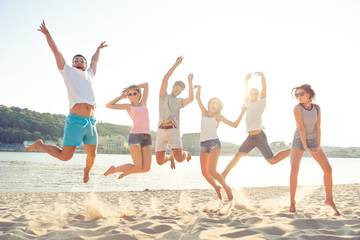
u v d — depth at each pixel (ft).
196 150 469.98
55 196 30.42
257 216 11.63
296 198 26.05
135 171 14.56
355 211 13.28
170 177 76.89
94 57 14.88
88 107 13.28
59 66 12.75
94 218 12.49
